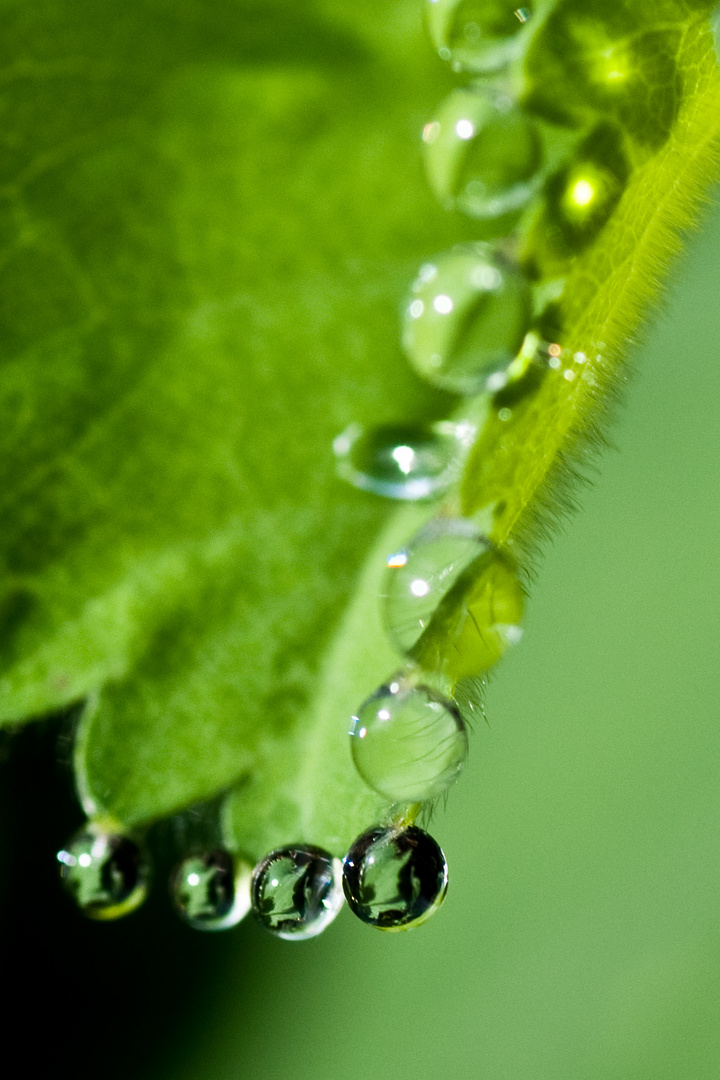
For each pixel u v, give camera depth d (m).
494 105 0.08
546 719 0.09
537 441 0.08
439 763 0.08
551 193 0.08
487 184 0.08
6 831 0.10
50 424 0.08
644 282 0.08
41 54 0.08
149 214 0.08
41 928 0.10
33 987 0.10
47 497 0.08
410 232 0.08
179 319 0.08
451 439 0.08
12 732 0.08
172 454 0.08
